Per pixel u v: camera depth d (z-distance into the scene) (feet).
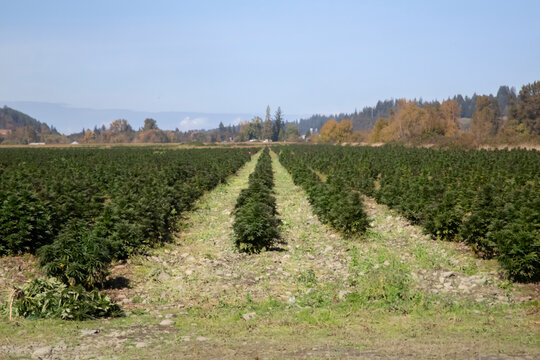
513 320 31.94
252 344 27.71
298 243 57.67
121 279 42.88
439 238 55.67
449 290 39.06
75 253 37.63
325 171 144.05
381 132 417.08
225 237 61.36
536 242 38.88
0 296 36.99
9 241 47.42
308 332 30.04
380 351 26.07
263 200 73.00
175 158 191.52
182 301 37.91
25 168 125.70
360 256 50.08
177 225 67.77
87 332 29.53
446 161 133.90
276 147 472.85
